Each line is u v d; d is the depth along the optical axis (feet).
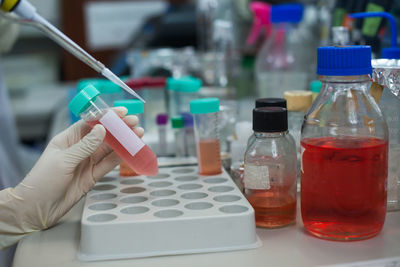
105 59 12.51
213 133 3.34
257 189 2.77
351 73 2.41
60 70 12.46
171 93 4.64
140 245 2.50
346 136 2.52
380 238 2.61
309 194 2.59
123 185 3.21
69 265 2.43
